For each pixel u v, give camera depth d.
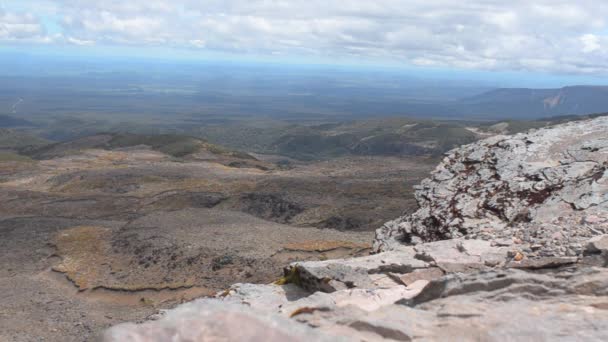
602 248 16.31
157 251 78.50
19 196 150.50
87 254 83.88
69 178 178.50
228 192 145.50
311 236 82.12
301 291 19.92
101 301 65.88
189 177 176.88
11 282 73.38
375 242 29.95
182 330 7.43
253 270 67.44
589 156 25.34
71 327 56.94
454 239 21.73
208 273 68.75
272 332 7.64
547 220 21.28
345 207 115.44
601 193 21.70
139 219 104.75
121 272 73.81
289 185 142.25
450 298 13.75
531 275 13.95
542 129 30.61
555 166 25.62
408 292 16.81
